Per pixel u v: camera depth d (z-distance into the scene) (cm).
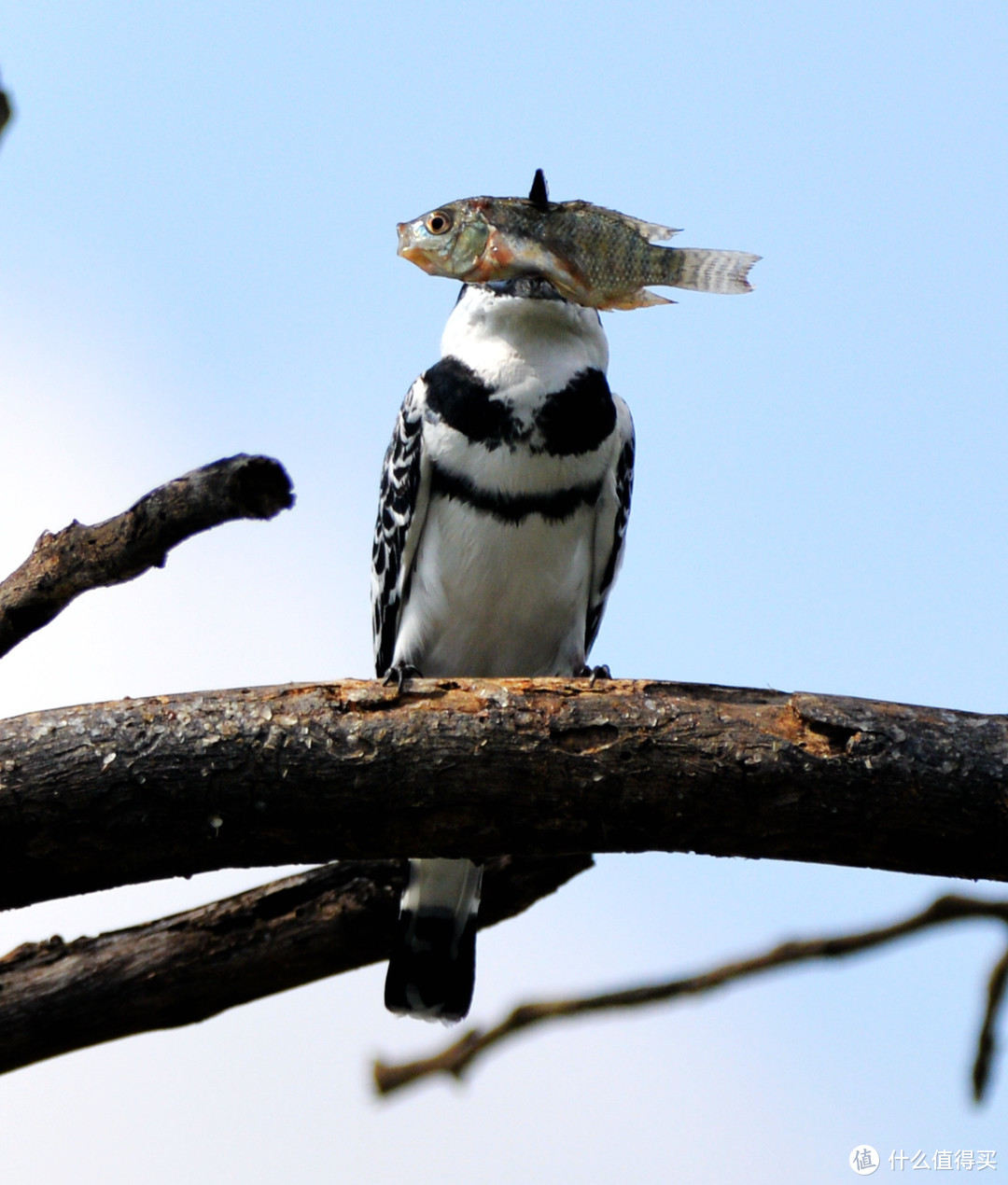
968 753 668
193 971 788
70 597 677
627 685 694
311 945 801
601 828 680
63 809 657
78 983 779
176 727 669
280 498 638
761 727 675
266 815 670
